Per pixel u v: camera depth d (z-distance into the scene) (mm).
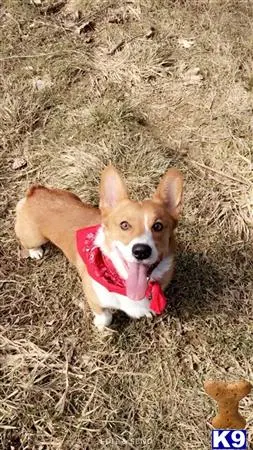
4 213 1889
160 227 1366
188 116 2135
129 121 2092
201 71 2260
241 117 2107
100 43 2363
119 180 1406
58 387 1528
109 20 2438
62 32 2398
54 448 1441
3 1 2504
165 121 2125
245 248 1794
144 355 1594
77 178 1938
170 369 1565
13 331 1636
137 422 1482
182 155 2023
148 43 2350
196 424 1478
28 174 1973
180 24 2418
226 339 1612
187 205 1878
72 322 1657
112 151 2000
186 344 1614
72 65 2254
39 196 1675
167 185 1419
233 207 1874
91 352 1599
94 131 2061
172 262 1458
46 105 2145
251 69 2256
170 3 2490
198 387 1532
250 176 1949
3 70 2260
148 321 1645
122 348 1603
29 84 2199
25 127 2080
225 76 2234
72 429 1466
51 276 1749
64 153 2016
